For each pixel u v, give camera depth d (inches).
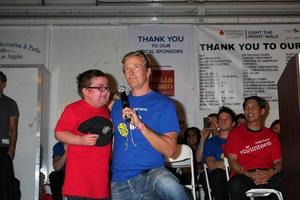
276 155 145.5
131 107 87.0
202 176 170.6
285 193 90.7
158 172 81.2
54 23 231.8
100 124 92.0
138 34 228.7
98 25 231.6
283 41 227.1
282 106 90.9
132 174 84.2
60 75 228.1
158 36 228.5
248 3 231.6
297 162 74.7
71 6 232.1
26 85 202.7
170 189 78.2
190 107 223.0
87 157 90.0
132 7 231.1
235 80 224.7
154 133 78.7
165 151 79.9
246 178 138.4
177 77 225.3
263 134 149.3
